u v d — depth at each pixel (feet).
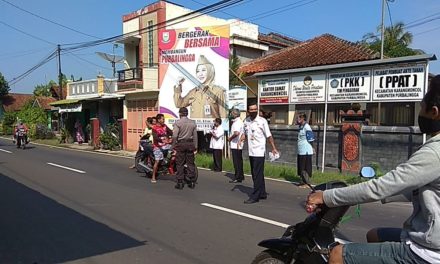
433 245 7.63
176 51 61.87
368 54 57.93
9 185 34.99
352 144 43.11
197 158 54.08
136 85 79.30
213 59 59.00
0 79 203.62
